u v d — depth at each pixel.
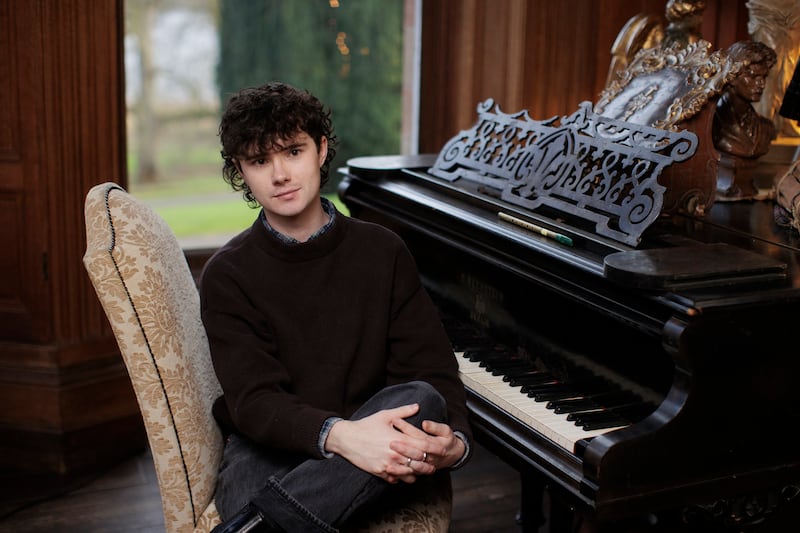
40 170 3.02
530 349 2.10
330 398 1.79
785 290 1.63
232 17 4.01
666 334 1.62
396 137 4.02
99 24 3.04
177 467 1.81
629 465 1.63
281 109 1.72
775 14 2.66
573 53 3.57
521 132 2.39
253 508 1.64
